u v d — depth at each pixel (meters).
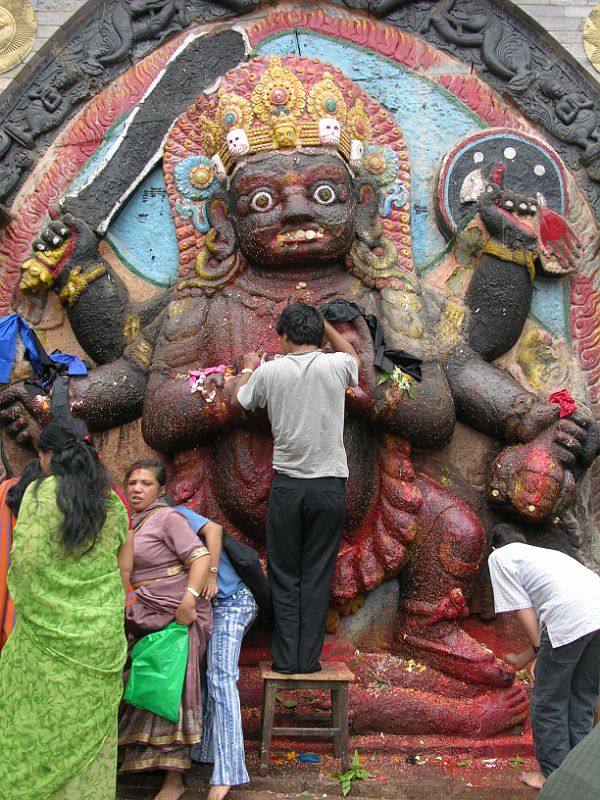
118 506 3.11
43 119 4.99
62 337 4.84
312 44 5.19
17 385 4.52
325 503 3.75
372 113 4.93
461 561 4.35
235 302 4.55
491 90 5.14
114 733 3.02
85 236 4.73
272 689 3.69
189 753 3.44
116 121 5.05
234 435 4.34
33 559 2.87
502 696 4.21
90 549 2.94
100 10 5.11
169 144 4.93
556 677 3.49
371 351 4.35
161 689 3.35
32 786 2.80
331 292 4.57
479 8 5.16
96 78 5.06
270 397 3.84
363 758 3.95
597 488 4.71
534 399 4.54
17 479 3.58
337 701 3.72
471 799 3.70
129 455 4.68
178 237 4.82
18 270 4.87
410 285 4.67
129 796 3.50
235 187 4.52
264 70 4.66
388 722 4.09
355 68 5.17
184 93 5.02
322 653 4.38
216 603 3.70
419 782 3.72
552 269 4.84
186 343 4.50
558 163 4.96
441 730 4.10
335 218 4.44
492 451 4.70
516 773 3.89
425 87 5.15
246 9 5.17
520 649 4.57
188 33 5.16
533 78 5.11
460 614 4.36
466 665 4.24
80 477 2.97
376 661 4.33
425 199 5.02
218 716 3.48
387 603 4.51
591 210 5.02
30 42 4.96
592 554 4.65
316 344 3.91
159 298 4.80
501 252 4.71
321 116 4.51
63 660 2.84
